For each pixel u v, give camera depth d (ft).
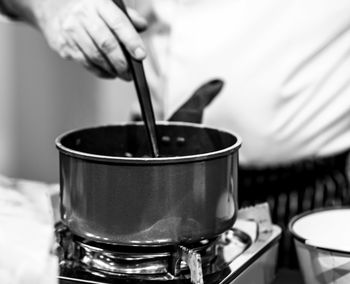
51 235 3.09
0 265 2.86
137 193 2.71
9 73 7.39
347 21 4.78
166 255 2.93
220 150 3.07
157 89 5.36
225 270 2.95
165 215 2.74
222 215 2.90
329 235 3.38
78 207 2.83
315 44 4.80
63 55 4.09
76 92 7.49
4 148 7.67
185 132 3.43
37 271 2.81
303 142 4.95
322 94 4.88
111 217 2.75
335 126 4.93
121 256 2.95
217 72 5.00
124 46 3.43
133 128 3.49
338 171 4.99
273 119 4.93
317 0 4.77
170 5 5.13
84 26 3.65
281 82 4.86
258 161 5.01
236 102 4.97
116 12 3.52
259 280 3.23
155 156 3.18
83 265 3.02
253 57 4.90
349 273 2.89
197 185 2.76
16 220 3.25
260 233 3.41
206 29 4.99
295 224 3.27
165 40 5.24
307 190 4.86
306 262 3.08
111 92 7.44
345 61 4.84
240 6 4.90
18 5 4.72
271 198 4.89
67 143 3.17
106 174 2.72
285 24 4.82
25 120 7.57
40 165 7.73
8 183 4.11
